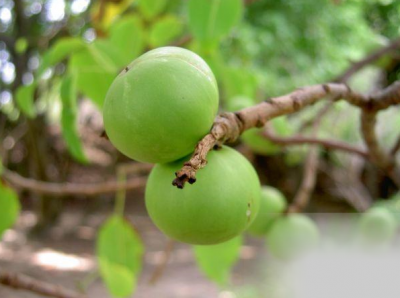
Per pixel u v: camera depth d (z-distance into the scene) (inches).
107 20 15.1
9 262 40.4
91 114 56.7
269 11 47.1
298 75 46.5
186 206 6.2
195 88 5.7
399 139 9.6
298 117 25.6
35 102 38.1
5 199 10.9
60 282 36.1
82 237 51.9
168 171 6.3
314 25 46.8
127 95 5.7
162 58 5.8
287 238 11.8
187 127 5.7
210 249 11.8
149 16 13.6
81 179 64.9
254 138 12.0
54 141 59.4
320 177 51.3
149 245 50.1
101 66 10.3
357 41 45.0
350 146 10.7
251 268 40.8
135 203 70.2
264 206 12.0
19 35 34.8
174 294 35.3
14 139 46.9
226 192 6.2
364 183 46.9
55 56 10.7
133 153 6.0
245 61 42.2
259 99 15.8
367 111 7.8
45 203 50.3
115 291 11.9
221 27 9.7
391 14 27.5
